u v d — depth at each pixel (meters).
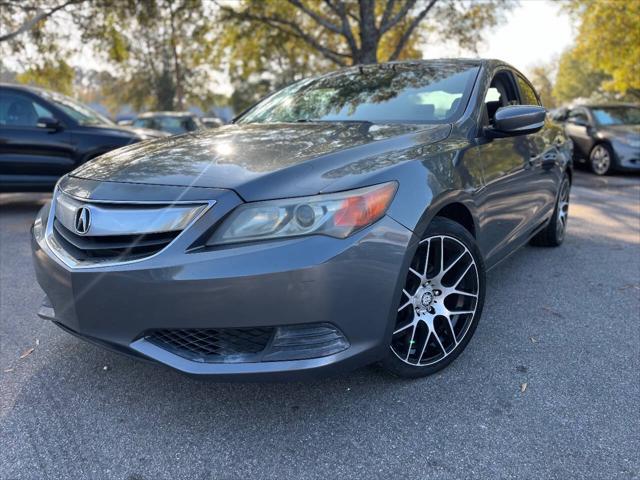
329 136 2.54
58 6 13.49
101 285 1.98
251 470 1.89
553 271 4.10
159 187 2.04
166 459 1.95
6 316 3.26
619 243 4.99
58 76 16.25
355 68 3.81
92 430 2.12
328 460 1.93
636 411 2.20
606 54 19.56
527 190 3.50
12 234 5.44
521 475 1.83
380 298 2.03
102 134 6.40
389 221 2.04
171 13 14.05
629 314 3.23
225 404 2.29
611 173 10.81
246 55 16.11
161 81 35.75
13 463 1.92
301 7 12.47
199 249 1.89
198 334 1.98
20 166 6.20
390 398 2.30
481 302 2.61
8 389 2.41
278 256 1.86
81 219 2.10
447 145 2.55
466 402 2.27
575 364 2.60
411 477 1.83
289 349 1.96
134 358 2.05
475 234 2.67
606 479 1.80
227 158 2.24
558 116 12.53
